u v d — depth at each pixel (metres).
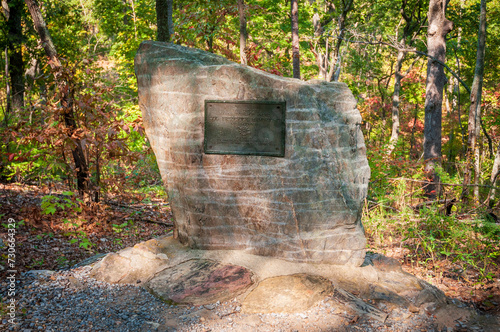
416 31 18.36
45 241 5.37
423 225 6.35
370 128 22.53
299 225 4.50
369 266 4.66
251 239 4.68
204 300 3.98
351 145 4.41
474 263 5.15
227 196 4.66
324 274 4.43
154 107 4.86
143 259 4.64
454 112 22.84
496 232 5.81
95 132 5.93
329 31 14.48
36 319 3.44
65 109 6.24
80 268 4.60
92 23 20.70
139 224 7.07
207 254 4.73
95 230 6.20
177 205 4.96
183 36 8.08
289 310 3.85
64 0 16.67
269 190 4.52
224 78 4.48
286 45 14.72
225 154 4.57
